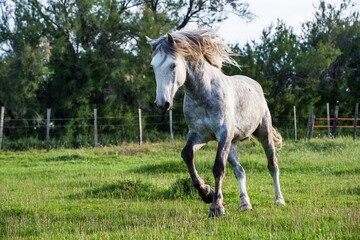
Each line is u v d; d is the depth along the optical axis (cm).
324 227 809
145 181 1395
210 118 918
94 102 3366
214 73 938
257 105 1049
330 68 4034
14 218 1009
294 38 3916
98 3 3419
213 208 930
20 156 2419
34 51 3012
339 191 1250
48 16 3300
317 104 3709
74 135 3198
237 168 1028
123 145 2739
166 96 853
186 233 809
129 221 945
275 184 1113
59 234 860
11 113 3136
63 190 1391
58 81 3225
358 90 3897
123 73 3272
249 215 944
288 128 3397
